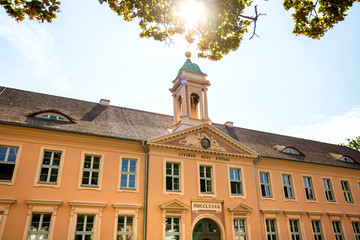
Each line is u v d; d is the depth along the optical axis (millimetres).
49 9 7770
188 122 22594
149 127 22344
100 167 17391
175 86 25297
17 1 7742
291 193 23438
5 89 19984
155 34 9938
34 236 14586
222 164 20984
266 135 29578
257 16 8211
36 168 15773
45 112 17906
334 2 8648
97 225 15969
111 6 9555
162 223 17359
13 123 15758
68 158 16750
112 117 21797
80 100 22797
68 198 15906
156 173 18469
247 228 19797
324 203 24359
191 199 18844
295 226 22281
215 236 19109
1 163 15289
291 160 23953
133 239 16578
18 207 14664
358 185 27312
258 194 21734
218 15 9250
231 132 27188
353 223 25172
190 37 10047
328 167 26141
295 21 9461
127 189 17578
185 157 19859
